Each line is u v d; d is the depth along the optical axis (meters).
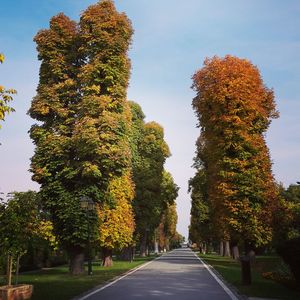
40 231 17.23
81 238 26.95
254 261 40.19
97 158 27.25
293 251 17.44
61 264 43.69
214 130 30.08
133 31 30.45
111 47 29.09
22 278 24.75
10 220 15.37
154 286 20.92
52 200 27.59
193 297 16.69
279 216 28.59
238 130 29.11
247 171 28.45
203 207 65.81
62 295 16.84
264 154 29.64
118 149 27.58
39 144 28.28
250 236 28.47
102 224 32.16
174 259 55.28
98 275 27.14
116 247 34.25
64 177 27.52
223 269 32.84
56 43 29.64
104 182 28.50
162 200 67.12
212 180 31.55
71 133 28.84
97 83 29.17
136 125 52.97
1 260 16.42
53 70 29.11
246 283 20.64
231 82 29.64
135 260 51.88
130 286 20.92
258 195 28.02
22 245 15.60
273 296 16.41
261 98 31.05
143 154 60.47
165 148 64.12
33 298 15.68
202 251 97.38
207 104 31.28
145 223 50.50
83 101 27.78
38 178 27.62
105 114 27.95
